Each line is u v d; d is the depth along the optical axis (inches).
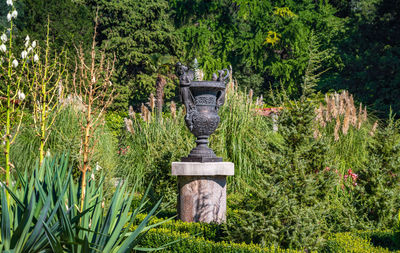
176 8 1284.4
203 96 289.4
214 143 412.2
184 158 295.7
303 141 244.5
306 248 210.5
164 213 336.5
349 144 390.3
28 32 859.4
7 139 168.1
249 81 1235.9
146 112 459.8
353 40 1139.9
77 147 336.2
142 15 1284.4
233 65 1234.0
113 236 167.2
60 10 920.3
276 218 207.8
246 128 418.6
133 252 211.5
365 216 274.8
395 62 1017.5
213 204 285.7
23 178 179.2
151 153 407.2
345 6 1400.1
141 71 1291.8
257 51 1181.1
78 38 919.7
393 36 1084.5
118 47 1221.1
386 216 273.6
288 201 213.8
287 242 209.6
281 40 1179.3
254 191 216.2
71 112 394.0
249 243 216.2
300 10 1266.0
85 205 167.3
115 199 170.6
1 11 1089.4
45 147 391.9
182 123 455.2
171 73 1131.3
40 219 153.8
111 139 461.4
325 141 257.8
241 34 1227.9
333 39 1197.1
